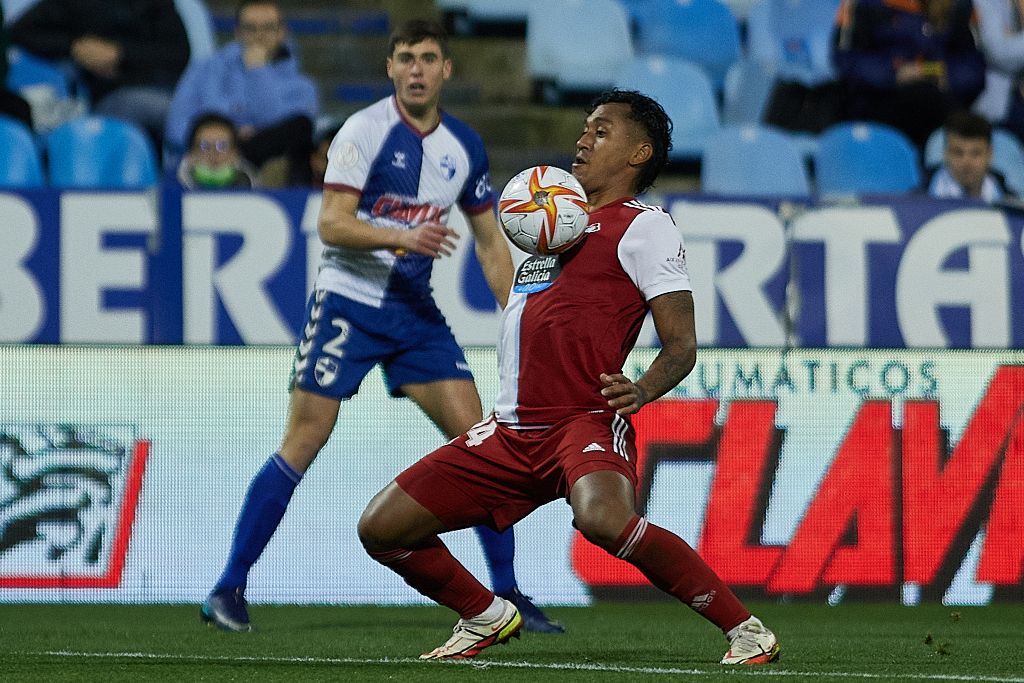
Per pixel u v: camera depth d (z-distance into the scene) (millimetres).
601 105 12773
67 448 22641
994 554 23172
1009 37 37031
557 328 11914
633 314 12008
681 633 17547
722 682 10891
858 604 22906
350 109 36875
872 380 23359
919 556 23109
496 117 36969
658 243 11852
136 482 22703
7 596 22453
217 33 38375
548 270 12234
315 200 23078
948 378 23406
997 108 36906
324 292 17859
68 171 32906
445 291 22938
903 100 36219
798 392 23250
